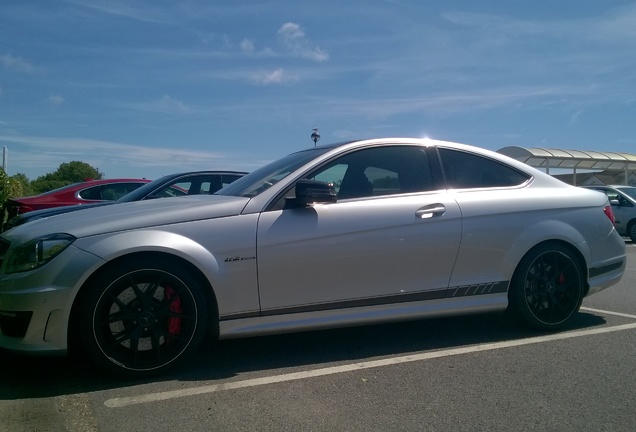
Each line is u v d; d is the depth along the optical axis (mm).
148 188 8086
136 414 3293
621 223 15086
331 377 3902
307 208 4195
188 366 4121
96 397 3541
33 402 3467
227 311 3969
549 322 4973
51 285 3580
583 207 5129
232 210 4070
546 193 5055
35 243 3695
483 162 5004
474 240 4633
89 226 3812
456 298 4637
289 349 4543
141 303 3775
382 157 4680
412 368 4090
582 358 4316
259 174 4879
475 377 3912
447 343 4707
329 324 4242
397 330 5117
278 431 3086
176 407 3391
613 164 23609
